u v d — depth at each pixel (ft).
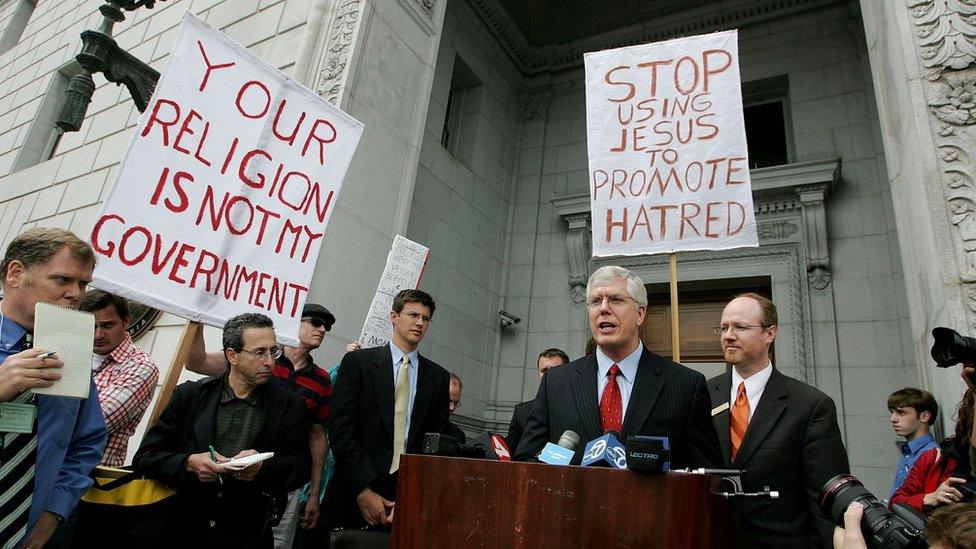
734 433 9.29
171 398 8.84
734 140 12.10
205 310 10.28
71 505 6.85
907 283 13.20
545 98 32.96
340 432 9.89
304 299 11.73
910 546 5.13
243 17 23.72
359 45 19.16
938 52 12.78
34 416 6.30
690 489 4.76
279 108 11.94
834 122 25.31
